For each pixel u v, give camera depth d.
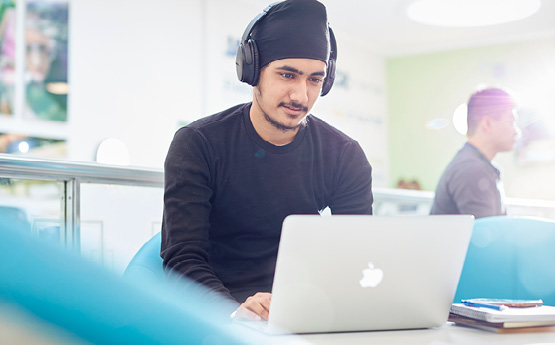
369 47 7.35
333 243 0.93
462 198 2.37
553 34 6.72
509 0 4.75
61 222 1.35
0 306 0.86
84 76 4.84
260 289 1.48
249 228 1.50
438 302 1.04
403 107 7.60
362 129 7.29
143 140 5.14
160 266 1.41
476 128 2.46
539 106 6.79
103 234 1.42
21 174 1.27
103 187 1.42
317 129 1.60
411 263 0.99
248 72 1.42
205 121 1.52
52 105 4.75
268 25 1.38
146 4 5.19
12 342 0.82
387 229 0.96
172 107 5.34
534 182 6.73
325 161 1.57
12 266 0.97
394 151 7.65
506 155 6.88
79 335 0.87
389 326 1.03
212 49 5.61
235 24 5.83
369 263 0.97
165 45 5.31
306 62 1.36
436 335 0.99
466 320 1.09
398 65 7.64
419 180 7.48
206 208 1.41
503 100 2.45
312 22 1.37
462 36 6.94
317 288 0.95
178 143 1.45
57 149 4.75
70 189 1.36
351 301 0.98
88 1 4.85
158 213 1.55
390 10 6.11
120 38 5.02
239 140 1.50
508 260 1.65
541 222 1.65
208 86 5.56
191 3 5.52
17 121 4.62
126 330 0.87
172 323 0.89
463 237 1.03
